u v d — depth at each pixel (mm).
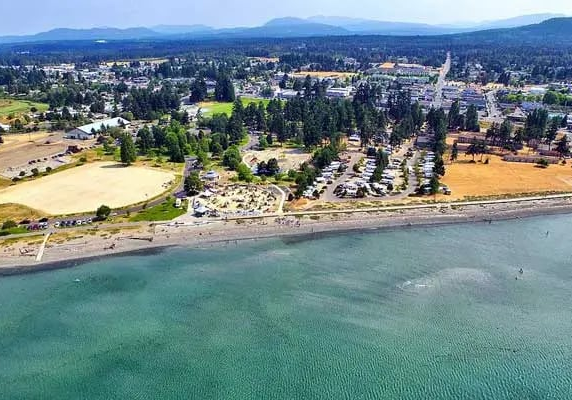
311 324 110938
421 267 135750
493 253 144250
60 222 158500
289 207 173375
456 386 92562
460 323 111312
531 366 97750
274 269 134750
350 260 139750
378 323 111312
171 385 93438
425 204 177375
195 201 177625
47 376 96000
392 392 91312
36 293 122688
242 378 94938
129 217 163875
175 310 116438
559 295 122812
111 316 114062
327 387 92562
